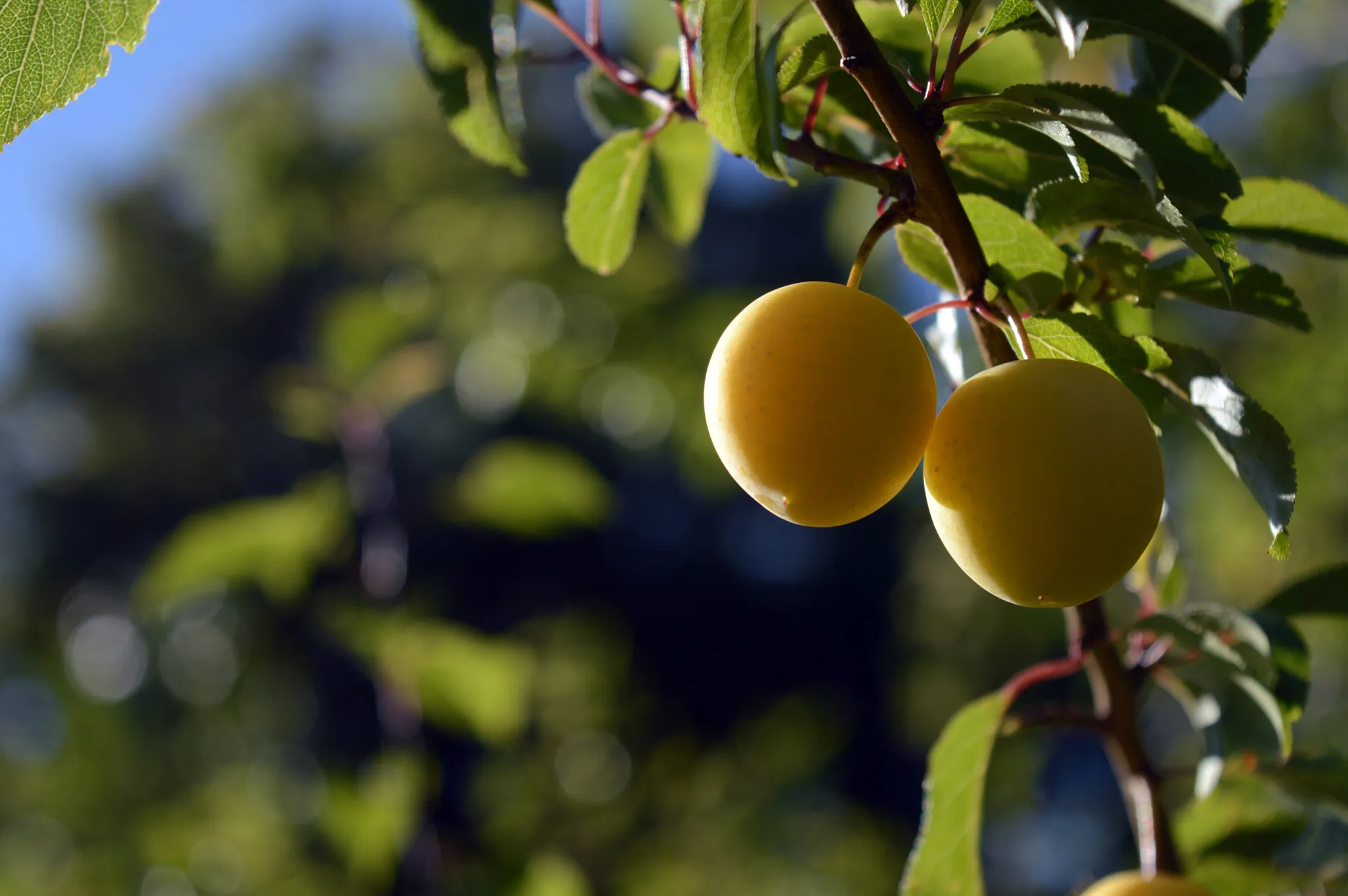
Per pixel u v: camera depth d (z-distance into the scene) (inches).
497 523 36.3
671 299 57.9
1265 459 13.5
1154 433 13.3
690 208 19.5
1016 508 13.1
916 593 90.1
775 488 13.4
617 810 64.4
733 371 13.5
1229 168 13.6
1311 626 52.8
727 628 173.3
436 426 104.4
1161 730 74.7
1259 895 17.2
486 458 34.9
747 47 13.5
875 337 13.4
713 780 67.5
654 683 163.2
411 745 31.6
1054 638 74.2
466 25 16.2
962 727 16.1
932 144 13.4
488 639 34.0
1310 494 52.7
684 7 15.0
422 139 94.2
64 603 164.7
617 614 164.7
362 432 37.8
